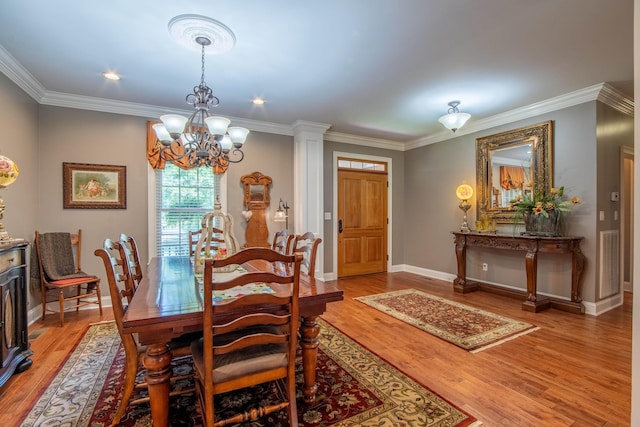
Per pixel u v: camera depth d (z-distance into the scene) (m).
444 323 3.19
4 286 2.03
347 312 3.55
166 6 2.02
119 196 3.82
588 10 2.07
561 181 3.71
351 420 1.70
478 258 4.70
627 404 1.85
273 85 3.29
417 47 2.55
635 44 1.21
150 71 2.96
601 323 3.18
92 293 3.41
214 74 3.02
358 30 2.30
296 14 2.11
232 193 4.48
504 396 1.93
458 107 4.01
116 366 2.30
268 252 1.43
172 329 1.48
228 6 2.02
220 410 1.81
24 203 3.12
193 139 2.55
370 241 5.80
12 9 2.03
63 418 1.72
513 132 4.18
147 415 1.75
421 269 5.71
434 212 5.45
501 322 3.21
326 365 2.33
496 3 2.01
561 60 2.78
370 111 4.16
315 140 4.81
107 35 2.35
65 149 3.56
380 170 5.89
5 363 2.02
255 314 1.47
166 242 4.10
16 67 2.81
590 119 3.45
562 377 2.15
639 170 1.20
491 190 4.48
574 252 3.49
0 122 2.70
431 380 2.12
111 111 3.79
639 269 1.22
